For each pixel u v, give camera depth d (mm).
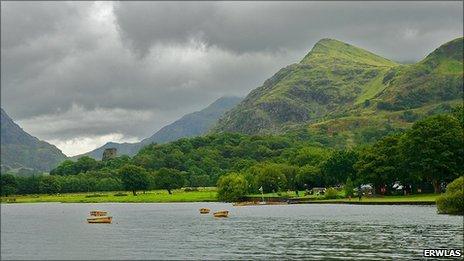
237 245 82938
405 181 190625
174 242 90312
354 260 65125
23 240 100062
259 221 128625
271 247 79125
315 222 117938
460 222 103312
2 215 190125
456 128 174625
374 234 89562
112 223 139375
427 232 88938
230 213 165250
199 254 74812
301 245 80062
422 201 160625
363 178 194000
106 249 83812
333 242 82062
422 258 65188
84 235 107125
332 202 196750
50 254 80312
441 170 173125
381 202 170250
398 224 103438
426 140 171750
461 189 121250
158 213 181500
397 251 70688
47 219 164250
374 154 194000
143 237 100125
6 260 75625
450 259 64250
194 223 131000
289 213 152125
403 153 179000
